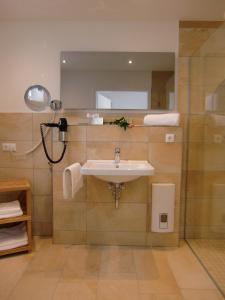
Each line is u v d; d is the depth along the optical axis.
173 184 2.19
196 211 2.39
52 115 2.39
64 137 2.18
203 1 2.00
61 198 2.25
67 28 2.35
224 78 2.01
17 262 1.96
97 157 2.23
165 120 2.18
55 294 1.59
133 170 1.83
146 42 2.34
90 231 2.27
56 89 2.39
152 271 1.86
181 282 1.73
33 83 2.38
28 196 2.10
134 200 2.24
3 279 1.74
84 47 2.36
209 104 2.22
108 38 2.35
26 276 1.78
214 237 2.18
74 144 2.22
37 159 2.43
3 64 2.37
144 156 2.22
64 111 2.39
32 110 2.40
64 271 1.84
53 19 2.33
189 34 2.32
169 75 2.34
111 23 2.34
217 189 2.14
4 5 2.07
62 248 2.20
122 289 1.65
